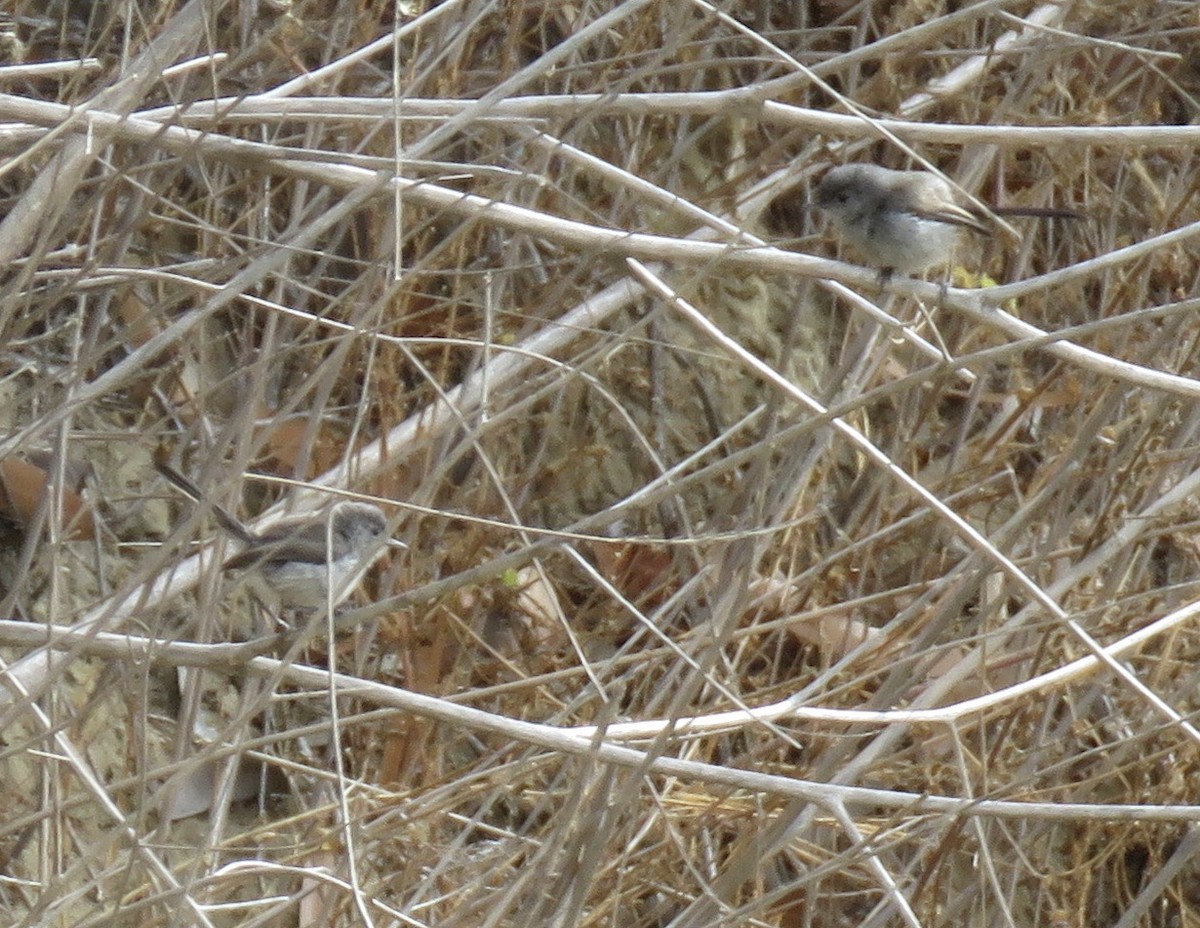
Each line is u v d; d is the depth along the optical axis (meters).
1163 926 11.63
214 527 9.77
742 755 10.76
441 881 9.51
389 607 7.43
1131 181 13.78
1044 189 12.73
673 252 8.44
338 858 9.57
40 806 9.05
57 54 11.38
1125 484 10.99
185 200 11.00
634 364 13.07
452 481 11.62
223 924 10.11
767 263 8.44
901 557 12.27
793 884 8.40
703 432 13.39
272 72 10.01
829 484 12.62
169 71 8.53
